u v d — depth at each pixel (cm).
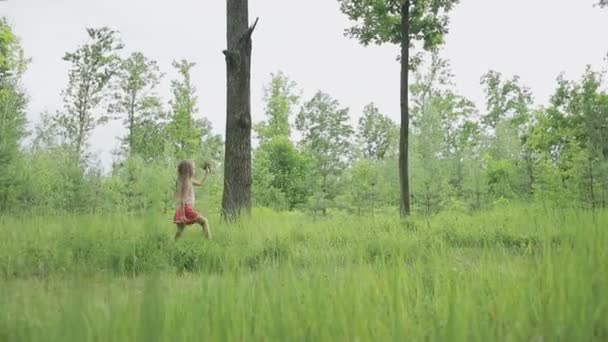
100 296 158
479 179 3022
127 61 5191
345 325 182
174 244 693
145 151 5031
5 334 139
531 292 225
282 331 171
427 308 214
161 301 146
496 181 3772
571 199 1567
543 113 3062
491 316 207
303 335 174
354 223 1219
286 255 622
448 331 171
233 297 203
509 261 314
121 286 179
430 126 4728
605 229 319
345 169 5381
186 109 5050
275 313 183
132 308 155
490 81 5747
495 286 250
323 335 173
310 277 257
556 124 2945
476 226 1061
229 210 1351
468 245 831
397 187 3769
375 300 221
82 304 140
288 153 5181
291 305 197
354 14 2111
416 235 920
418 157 4544
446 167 3984
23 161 2030
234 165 1378
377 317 192
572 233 355
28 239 772
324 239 884
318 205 2352
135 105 5281
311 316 187
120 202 1611
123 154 1733
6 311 148
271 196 4238
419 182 2609
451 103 5541
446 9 2070
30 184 1889
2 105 2284
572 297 200
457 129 5662
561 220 791
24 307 153
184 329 163
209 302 193
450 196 2905
